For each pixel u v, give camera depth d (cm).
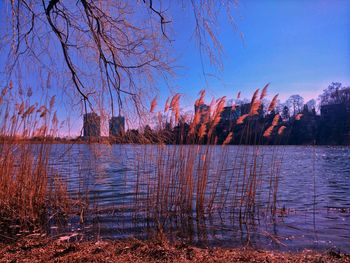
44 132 1091
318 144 6631
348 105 6612
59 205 1098
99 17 536
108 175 1808
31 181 1054
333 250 699
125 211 1066
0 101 895
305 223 952
